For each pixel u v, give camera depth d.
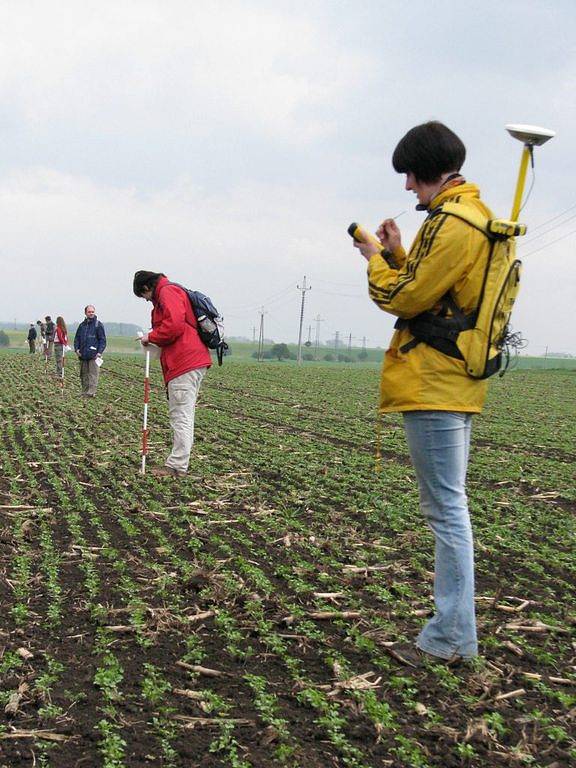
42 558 6.74
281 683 4.46
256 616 5.41
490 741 3.86
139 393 24.42
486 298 4.27
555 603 5.89
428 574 6.48
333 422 18.48
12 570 6.41
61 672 4.53
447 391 4.36
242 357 100.62
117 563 6.49
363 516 8.70
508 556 7.27
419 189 4.57
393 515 8.53
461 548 4.50
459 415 4.42
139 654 4.81
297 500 9.26
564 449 15.28
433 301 4.27
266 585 6.04
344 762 3.67
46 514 8.19
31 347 47.12
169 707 4.13
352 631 5.11
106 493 9.41
